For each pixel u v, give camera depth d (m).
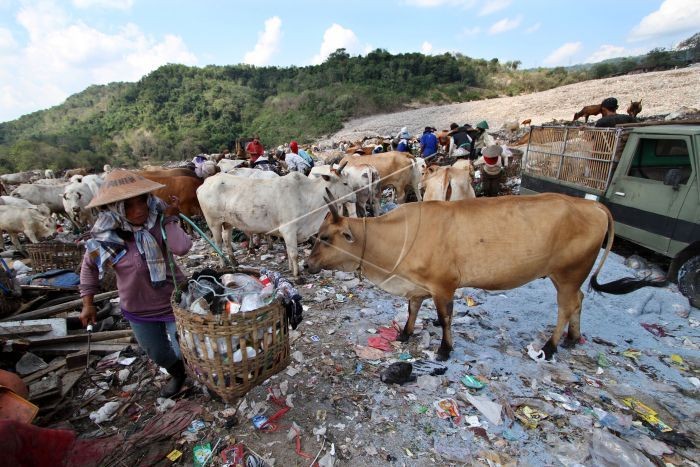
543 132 6.86
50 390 2.96
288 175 5.33
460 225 3.25
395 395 3.15
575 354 3.62
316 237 3.45
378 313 4.46
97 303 4.37
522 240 3.22
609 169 5.31
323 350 3.76
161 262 2.62
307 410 3.01
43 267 5.45
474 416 2.91
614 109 6.89
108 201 2.36
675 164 4.92
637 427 2.79
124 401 3.13
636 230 4.93
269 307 2.47
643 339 3.80
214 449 2.66
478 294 4.80
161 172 7.28
